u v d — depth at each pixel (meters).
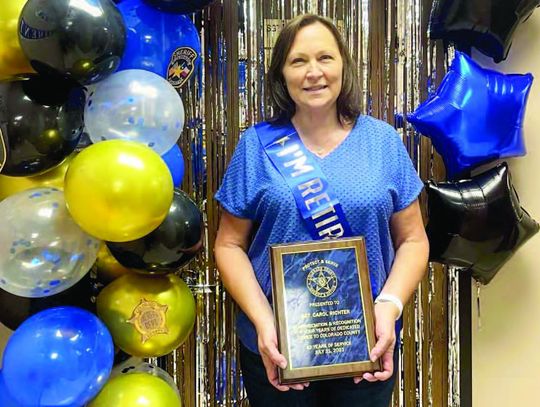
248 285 1.46
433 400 1.95
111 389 1.30
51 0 1.16
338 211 1.41
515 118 1.72
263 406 1.53
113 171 1.16
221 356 1.87
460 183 1.71
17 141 1.17
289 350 1.36
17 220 1.18
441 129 1.68
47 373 1.16
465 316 1.91
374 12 1.84
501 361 1.92
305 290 1.38
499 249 1.71
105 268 1.43
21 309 1.35
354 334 1.37
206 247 1.84
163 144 1.36
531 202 1.86
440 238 1.72
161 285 1.38
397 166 1.47
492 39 1.73
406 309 1.92
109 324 1.34
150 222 1.21
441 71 1.86
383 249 1.48
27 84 1.20
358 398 1.49
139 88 1.30
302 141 1.48
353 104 1.49
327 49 1.41
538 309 1.90
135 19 1.42
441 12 1.73
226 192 1.51
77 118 1.25
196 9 1.47
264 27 1.81
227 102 1.81
